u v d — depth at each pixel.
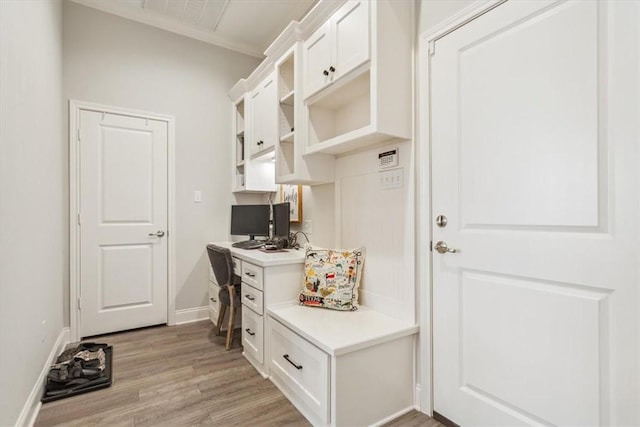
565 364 1.25
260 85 3.04
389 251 1.99
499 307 1.46
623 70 1.10
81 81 2.85
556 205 1.26
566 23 1.23
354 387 1.60
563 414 1.25
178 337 2.89
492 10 1.46
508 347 1.42
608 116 1.14
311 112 2.35
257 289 2.27
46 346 2.09
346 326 1.81
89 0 2.88
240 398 1.92
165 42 3.26
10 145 1.44
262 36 3.47
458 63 1.61
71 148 2.80
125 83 3.05
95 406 1.83
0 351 1.31
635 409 1.09
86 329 2.86
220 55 3.56
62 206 2.73
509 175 1.41
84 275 2.86
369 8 1.73
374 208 2.11
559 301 1.27
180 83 3.33
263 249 2.80
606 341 1.15
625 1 1.10
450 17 1.64
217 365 2.34
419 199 1.81
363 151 2.18
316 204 2.72
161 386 2.05
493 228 1.48
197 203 3.42
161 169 3.22
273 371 2.10
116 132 3.00
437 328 1.72
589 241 1.18
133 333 2.99
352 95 2.20
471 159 1.56
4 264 1.36
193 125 3.40
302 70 2.34
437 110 1.71
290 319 1.93
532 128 1.33
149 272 3.15
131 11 3.04
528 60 1.34
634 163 1.08
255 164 3.36
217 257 2.62
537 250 1.33
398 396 1.76
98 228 2.92
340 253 2.23
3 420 1.35
